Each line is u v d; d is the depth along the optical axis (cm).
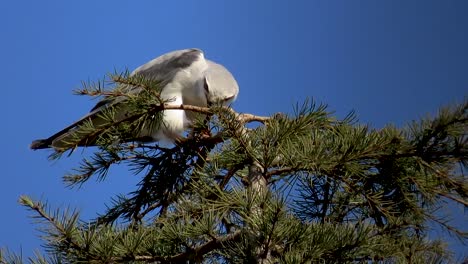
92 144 841
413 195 790
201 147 845
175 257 665
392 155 738
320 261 642
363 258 680
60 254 669
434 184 768
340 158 695
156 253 669
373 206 752
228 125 708
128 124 815
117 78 767
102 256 654
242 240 630
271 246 609
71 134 871
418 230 786
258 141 703
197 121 813
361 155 704
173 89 1030
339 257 647
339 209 805
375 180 778
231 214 666
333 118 789
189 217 707
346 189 742
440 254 741
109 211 839
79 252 656
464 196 762
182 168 853
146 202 848
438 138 740
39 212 655
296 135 724
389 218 739
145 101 778
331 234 636
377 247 691
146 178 849
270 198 627
